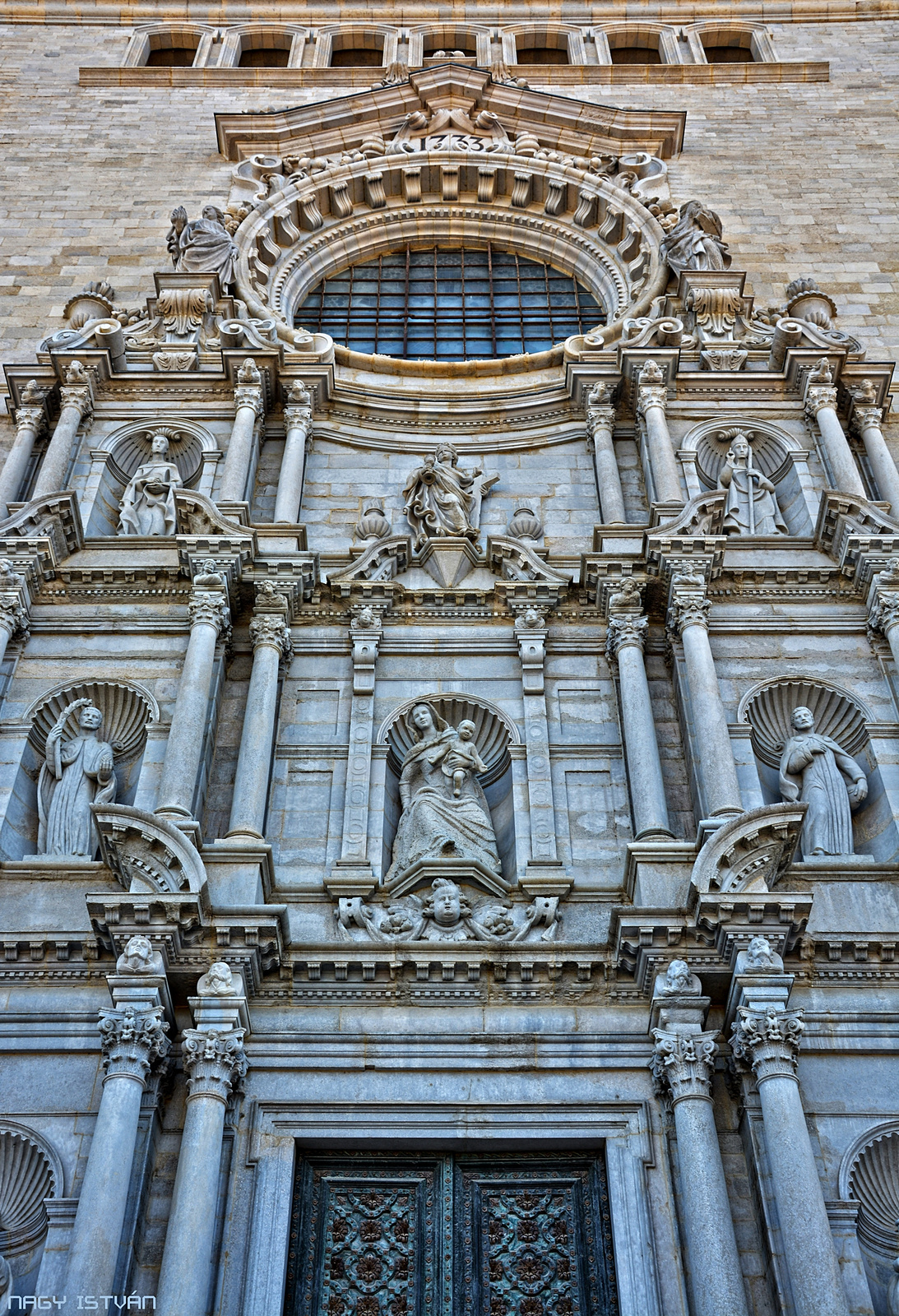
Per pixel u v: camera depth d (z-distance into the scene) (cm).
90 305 2269
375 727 1705
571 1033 1416
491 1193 1373
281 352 2106
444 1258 1327
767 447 2053
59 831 1584
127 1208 1266
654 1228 1301
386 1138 1362
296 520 1922
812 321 2225
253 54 3177
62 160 2711
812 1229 1205
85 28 3159
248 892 1450
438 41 3162
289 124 2683
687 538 1769
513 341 2377
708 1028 1398
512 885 1539
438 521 1925
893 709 1694
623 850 1590
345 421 2117
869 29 3139
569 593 1831
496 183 2570
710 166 2695
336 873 1548
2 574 1758
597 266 2456
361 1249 1338
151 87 2925
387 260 2541
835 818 1589
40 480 1908
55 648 1755
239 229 2408
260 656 1711
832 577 1820
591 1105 1375
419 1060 1402
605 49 3094
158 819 1421
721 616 1783
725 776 1546
